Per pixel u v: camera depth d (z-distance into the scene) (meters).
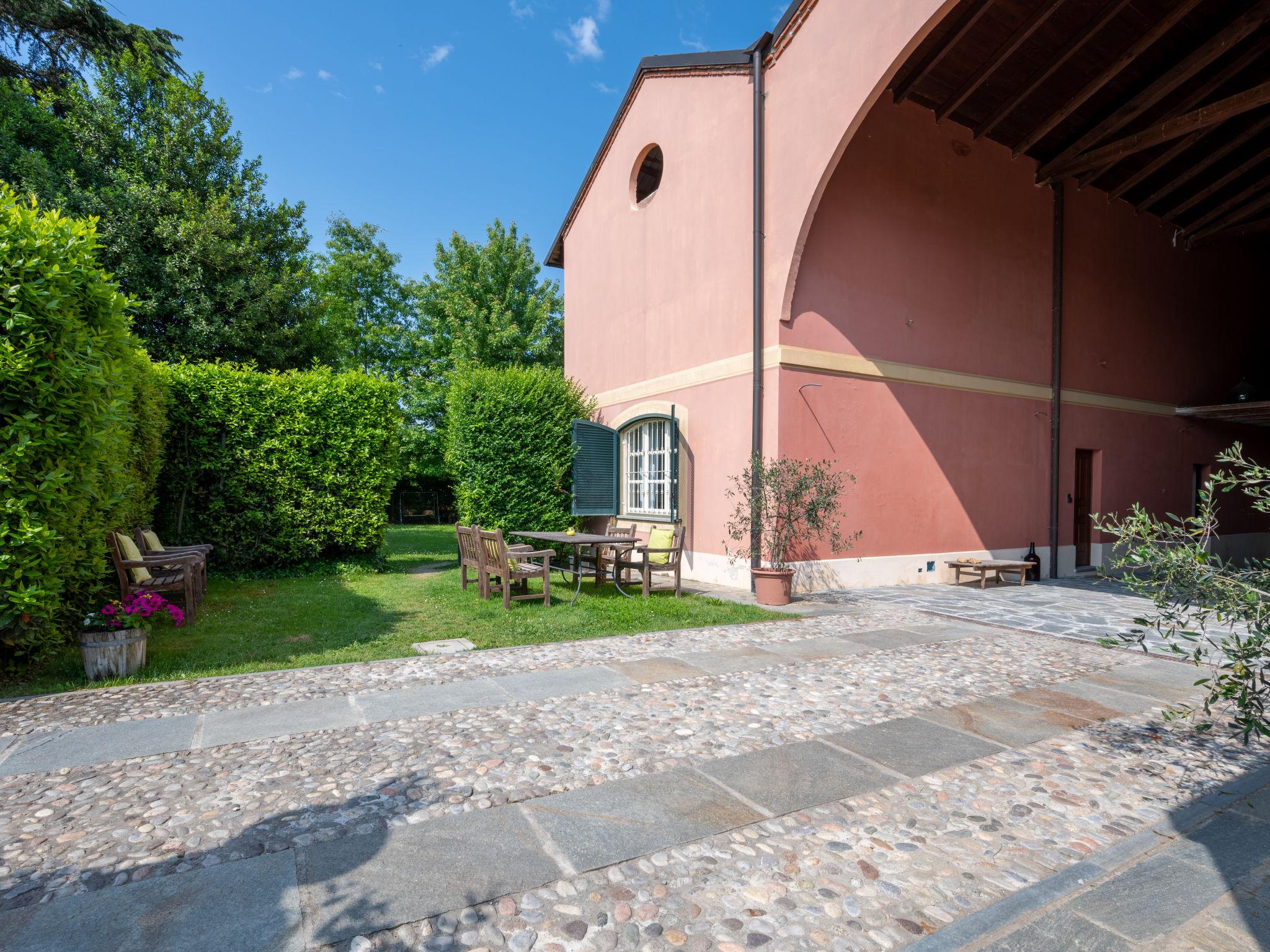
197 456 8.75
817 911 2.00
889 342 9.12
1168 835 2.50
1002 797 2.80
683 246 10.08
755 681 4.43
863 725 3.63
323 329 16.23
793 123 8.05
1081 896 2.10
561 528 10.58
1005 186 10.47
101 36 15.45
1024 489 10.72
